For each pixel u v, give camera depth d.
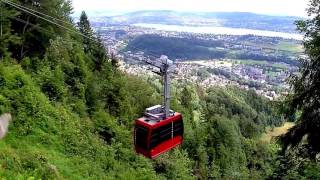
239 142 92.62
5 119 30.48
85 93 49.94
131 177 38.59
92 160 36.25
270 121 145.75
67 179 28.31
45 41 51.56
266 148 98.62
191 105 101.44
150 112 24.42
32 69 45.38
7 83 34.44
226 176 73.75
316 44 20.34
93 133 43.59
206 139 83.31
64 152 33.53
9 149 26.84
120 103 56.31
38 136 32.25
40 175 24.91
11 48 49.53
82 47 69.44
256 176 55.69
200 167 70.19
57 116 36.97
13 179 20.38
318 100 20.62
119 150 43.38
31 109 34.06
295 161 22.42
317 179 19.39
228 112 132.00
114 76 65.31
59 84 43.34
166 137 24.75
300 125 21.31
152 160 48.19
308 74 20.75
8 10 44.78
